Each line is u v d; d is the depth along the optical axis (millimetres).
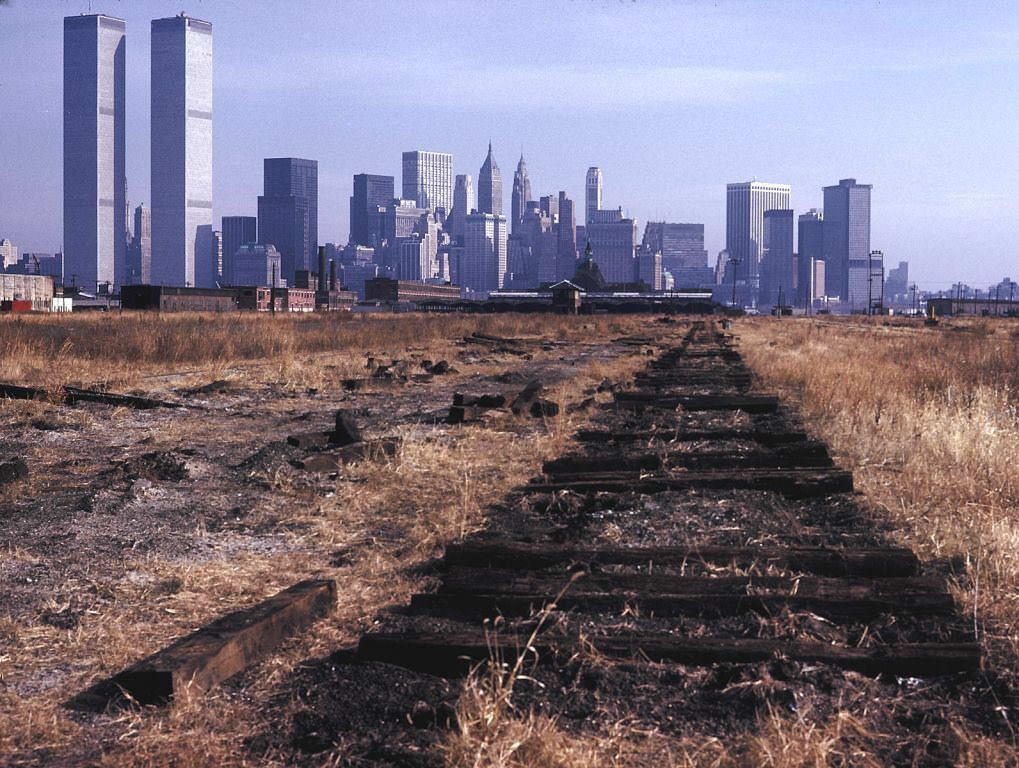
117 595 5590
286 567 6266
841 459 9852
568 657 4336
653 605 5082
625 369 24172
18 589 5715
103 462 10219
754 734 3664
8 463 9367
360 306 178750
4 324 40344
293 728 3775
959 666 4203
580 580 5375
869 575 5711
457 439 11750
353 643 4754
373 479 9055
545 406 14172
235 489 8781
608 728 3719
